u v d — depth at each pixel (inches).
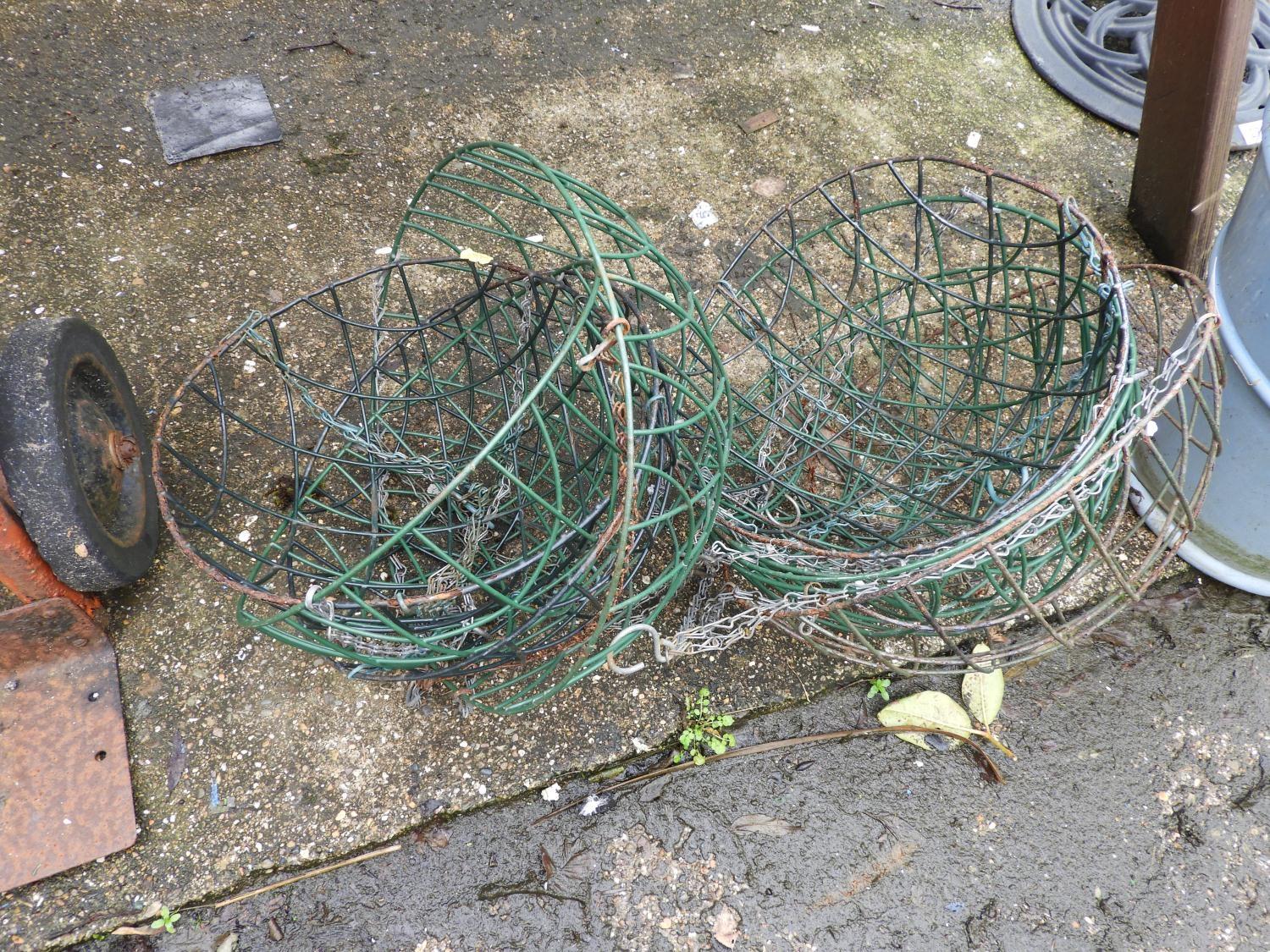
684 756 57.8
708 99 96.2
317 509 66.0
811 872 53.8
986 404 69.5
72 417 53.7
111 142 84.9
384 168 87.5
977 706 59.2
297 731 56.5
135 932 50.2
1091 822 55.9
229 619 60.2
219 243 79.7
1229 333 57.4
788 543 50.8
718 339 77.7
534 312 62.9
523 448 67.1
